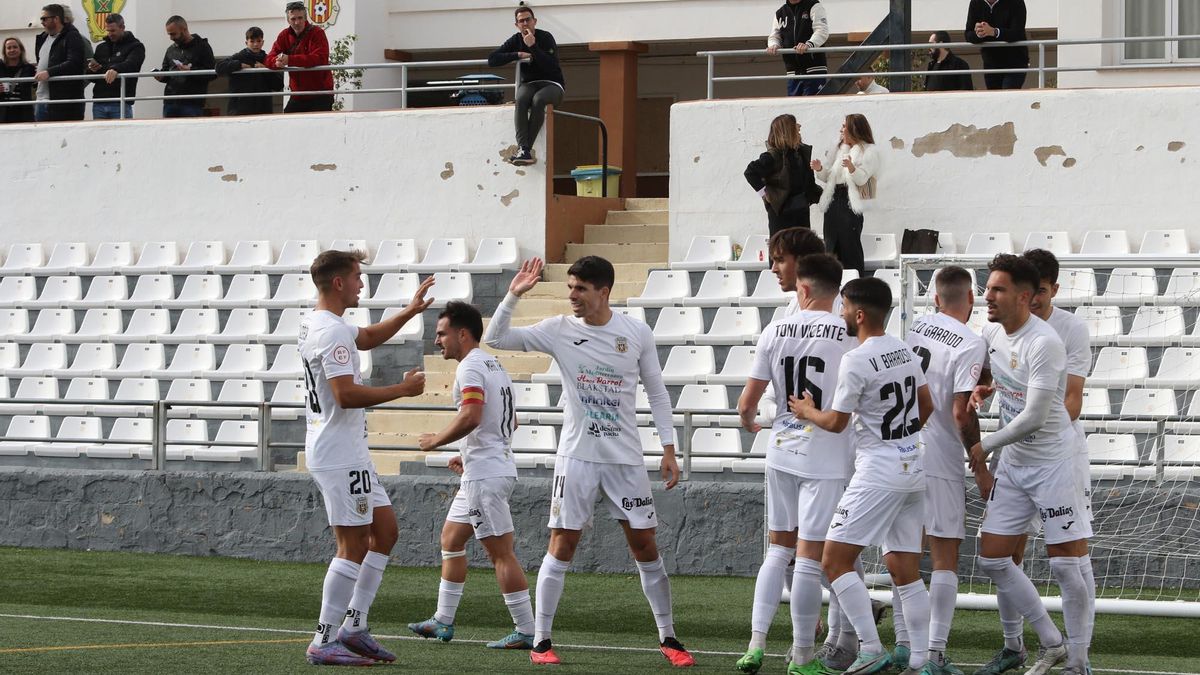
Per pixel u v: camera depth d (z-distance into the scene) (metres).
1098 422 27.44
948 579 16.78
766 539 26.64
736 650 19.28
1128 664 18.81
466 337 18.78
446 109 40.47
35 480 30.92
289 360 37.47
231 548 29.67
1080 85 41.41
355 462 16.73
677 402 33.22
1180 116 35.12
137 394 37.84
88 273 42.34
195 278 40.84
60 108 46.16
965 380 16.56
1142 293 33.28
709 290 35.94
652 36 53.12
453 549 19.62
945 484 16.77
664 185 57.84
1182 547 25.56
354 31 53.94
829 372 16.45
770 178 34.12
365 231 41.16
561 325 17.61
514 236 39.78
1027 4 48.88
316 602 24.22
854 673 15.78
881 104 37.09
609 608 23.47
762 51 38.09
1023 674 17.83
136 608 23.33
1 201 44.62
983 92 36.50
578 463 17.47
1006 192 36.28
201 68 45.22
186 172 42.88
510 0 54.38
